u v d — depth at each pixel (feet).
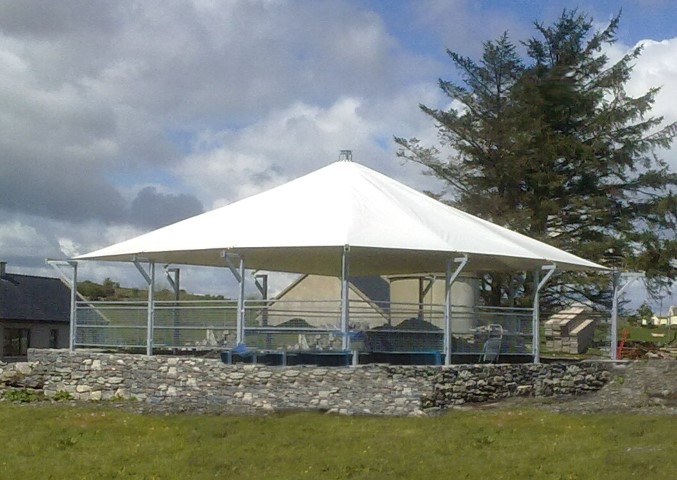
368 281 118.93
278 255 82.74
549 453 50.34
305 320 81.10
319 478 45.55
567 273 136.87
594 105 141.69
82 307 84.48
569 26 145.48
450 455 50.24
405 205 83.61
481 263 87.40
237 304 73.72
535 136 138.72
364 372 67.72
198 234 80.12
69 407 69.56
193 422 60.90
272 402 68.64
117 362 76.89
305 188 85.30
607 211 138.31
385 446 52.65
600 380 82.02
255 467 48.06
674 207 137.69
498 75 145.28
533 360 81.71
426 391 68.44
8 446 54.13
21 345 146.72
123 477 46.65
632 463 47.09
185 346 76.89
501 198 141.18
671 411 65.31
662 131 142.10
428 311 77.15
